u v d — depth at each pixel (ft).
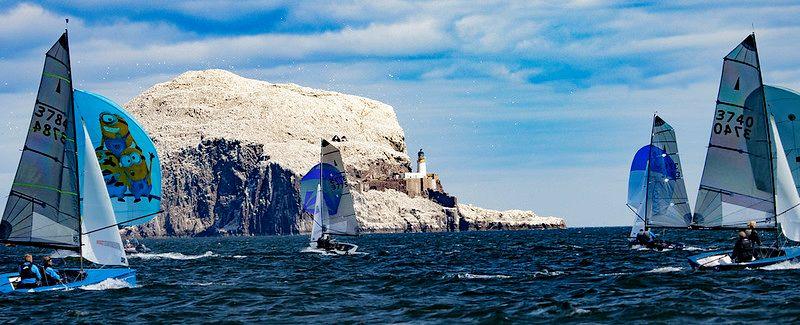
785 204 313.32
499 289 319.27
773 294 266.98
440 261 537.65
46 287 296.71
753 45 309.01
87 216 293.84
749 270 323.16
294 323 244.22
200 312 265.34
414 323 240.73
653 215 563.89
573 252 619.26
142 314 260.62
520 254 619.67
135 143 354.33
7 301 279.69
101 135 350.84
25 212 284.61
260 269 472.44
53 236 286.66
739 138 313.32
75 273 309.63
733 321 227.20
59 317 254.06
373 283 352.49
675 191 554.87
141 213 358.84
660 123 552.82
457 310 261.03
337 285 346.33
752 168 312.50
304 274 421.18
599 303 267.80
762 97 309.83
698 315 236.43
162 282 372.99
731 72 312.29
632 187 579.48
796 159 313.53
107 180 352.49
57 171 285.23
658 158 555.28
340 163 649.61
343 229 654.94
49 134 283.79
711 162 318.65
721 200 318.65
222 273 445.37
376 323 242.37
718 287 287.48
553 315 246.06
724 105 314.76
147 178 357.41
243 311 268.00
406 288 329.72
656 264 432.25
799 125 312.71
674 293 280.92
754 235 327.88
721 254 342.44
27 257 297.74
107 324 244.01
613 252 569.64
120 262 299.17
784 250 326.03
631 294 286.25
